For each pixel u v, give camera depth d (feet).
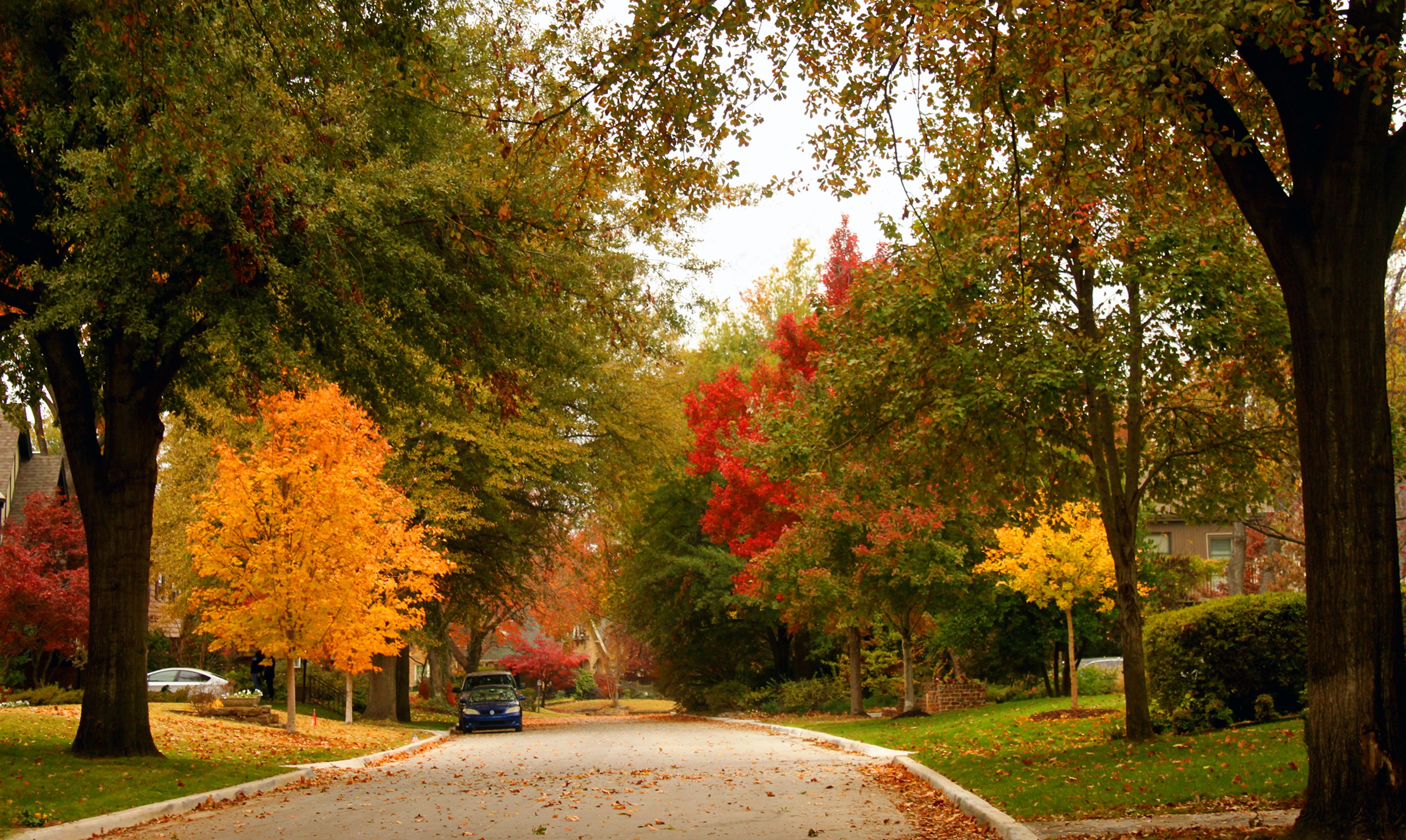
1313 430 23.88
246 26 39.29
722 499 102.27
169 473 112.27
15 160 47.42
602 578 150.30
